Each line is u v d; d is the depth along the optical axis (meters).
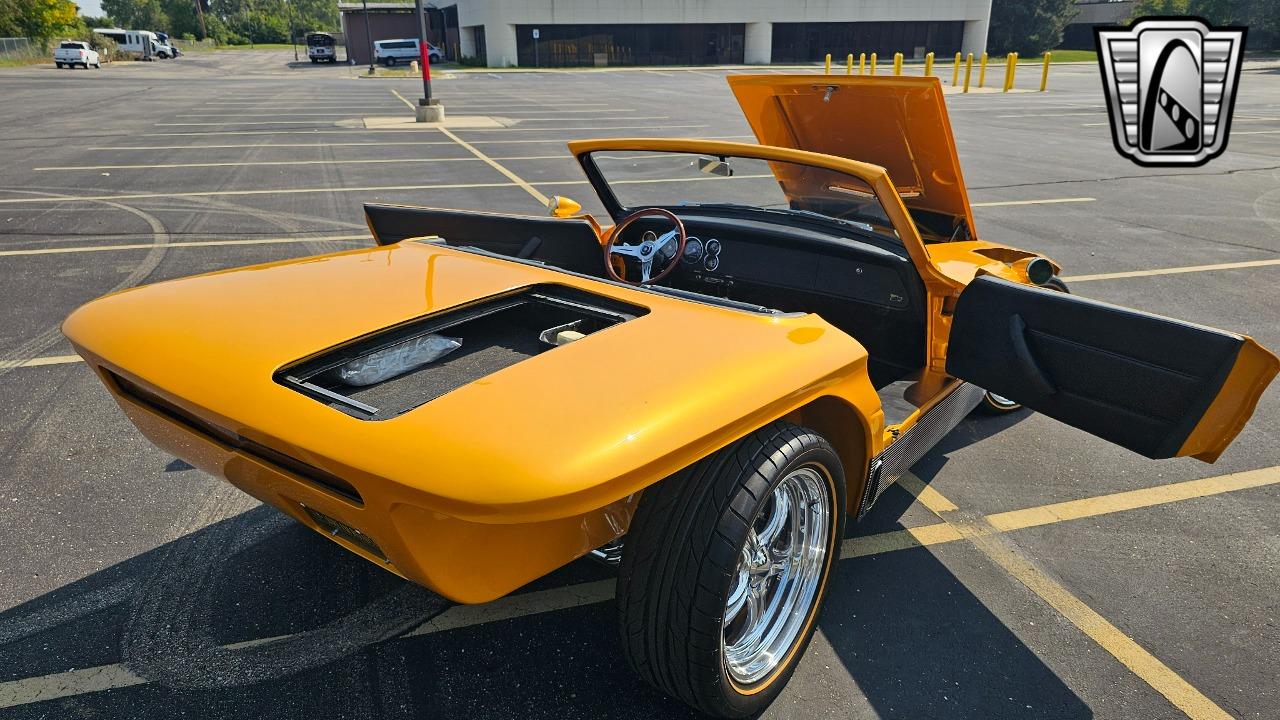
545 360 1.87
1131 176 11.74
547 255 3.25
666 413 1.67
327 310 2.17
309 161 12.37
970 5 50.03
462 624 2.50
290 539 2.91
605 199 3.80
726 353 1.93
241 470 1.94
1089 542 3.00
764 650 2.19
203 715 2.12
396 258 2.75
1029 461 3.64
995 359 2.57
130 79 35.03
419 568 1.68
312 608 2.54
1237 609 2.63
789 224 3.38
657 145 3.16
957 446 3.78
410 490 1.50
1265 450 3.74
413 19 63.09
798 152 2.83
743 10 48.12
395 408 1.90
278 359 1.88
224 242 7.27
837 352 2.07
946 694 2.25
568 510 1.50
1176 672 2.35
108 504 3.10
